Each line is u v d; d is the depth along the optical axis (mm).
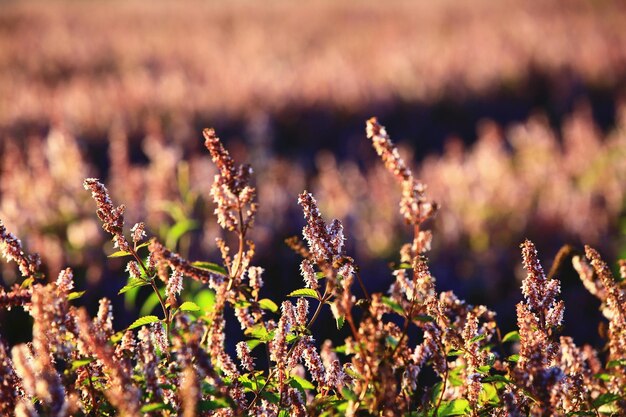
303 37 33562
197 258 7938
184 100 19547
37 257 2326
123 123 17625
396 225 9570
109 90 20797
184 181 7797
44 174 8570
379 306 2223
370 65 24594
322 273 2428
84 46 32281
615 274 7211
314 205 2422
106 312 2322
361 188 11586
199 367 2201
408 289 2326
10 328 6270
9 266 6676
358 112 19031
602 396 2379
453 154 12984
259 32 34844
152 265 2455
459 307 2326
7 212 7418
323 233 2414
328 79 21469
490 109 19812
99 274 7137
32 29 37938
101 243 7527
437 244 9305
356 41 31094
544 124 18078
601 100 19438
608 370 2635
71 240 7477
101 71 28594
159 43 33156
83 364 2184
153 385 2170
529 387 2252
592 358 2670
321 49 30328
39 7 48406
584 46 23781
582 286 7602
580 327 7082
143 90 19984
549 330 2520
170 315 2441
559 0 37219
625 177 10664
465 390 2406
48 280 6754
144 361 2270
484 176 11133
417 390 2449
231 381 2398
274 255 8422
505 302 8219
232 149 13938
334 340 6805
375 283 8508
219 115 18484
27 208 7852
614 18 31062
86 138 16969
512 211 9750
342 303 2195
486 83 20672
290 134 18109
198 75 25516
